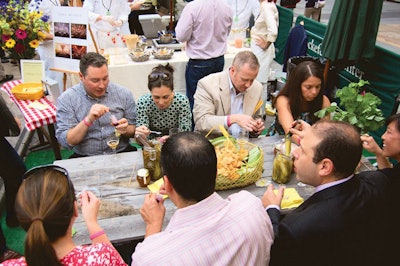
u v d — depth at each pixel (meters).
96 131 2.42
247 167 1.81
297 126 2.00
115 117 2.35
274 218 1.46
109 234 1.55
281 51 5.65
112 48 4.09
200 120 2.46
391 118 1.83
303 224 1.20
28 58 3.42
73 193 1.13
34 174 1.12
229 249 1.06
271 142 2.33
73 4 4.01
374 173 1.44
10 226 2.62
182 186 1.09
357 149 1.23
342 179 1.27
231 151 1.84
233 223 1.09
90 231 1.37
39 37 3.33
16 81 3.44
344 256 1.22
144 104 2.49
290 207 1.72
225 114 2.56
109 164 2.06
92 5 4.14
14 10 3.20
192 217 1.10
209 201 1.12
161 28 5.41
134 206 1.73
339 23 3.21
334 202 1.23
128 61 3.89
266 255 1.17
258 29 4.13
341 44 3.29
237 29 4.62
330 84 4.13
